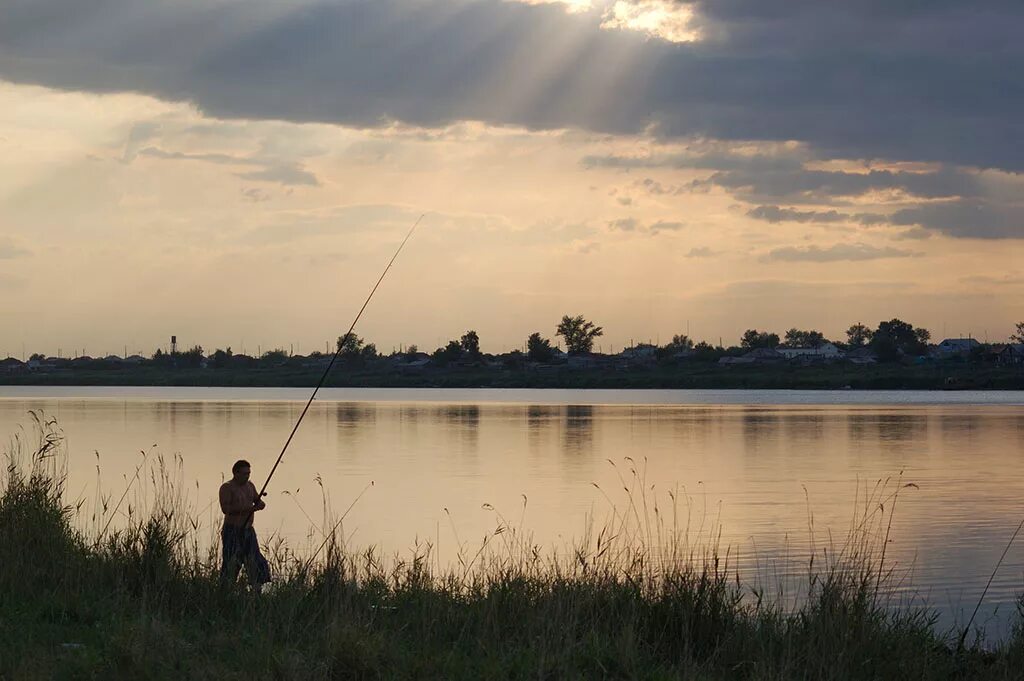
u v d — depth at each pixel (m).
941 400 115.75
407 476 32.59
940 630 13.71
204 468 33.25
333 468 35.09
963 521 23.98
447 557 18.27
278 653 9.38
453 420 67.50
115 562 12.28
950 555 19.55
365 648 9.39
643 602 11.39
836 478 33.28
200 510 22.09
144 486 26.89
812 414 78.88
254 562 12.77
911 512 25.55
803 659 10.17
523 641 10.30
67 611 10.76
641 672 9.67
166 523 13.45
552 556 17.91
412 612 11.14
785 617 11.76
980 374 184.12
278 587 12.00
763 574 16.92
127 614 10.84
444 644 10.28
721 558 18.36
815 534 21.59
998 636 13.48
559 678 9.31
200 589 11.65
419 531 21.36
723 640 10.71
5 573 11.59
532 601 11.47
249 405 90.25
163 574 11.77
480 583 12.73
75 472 30.64
